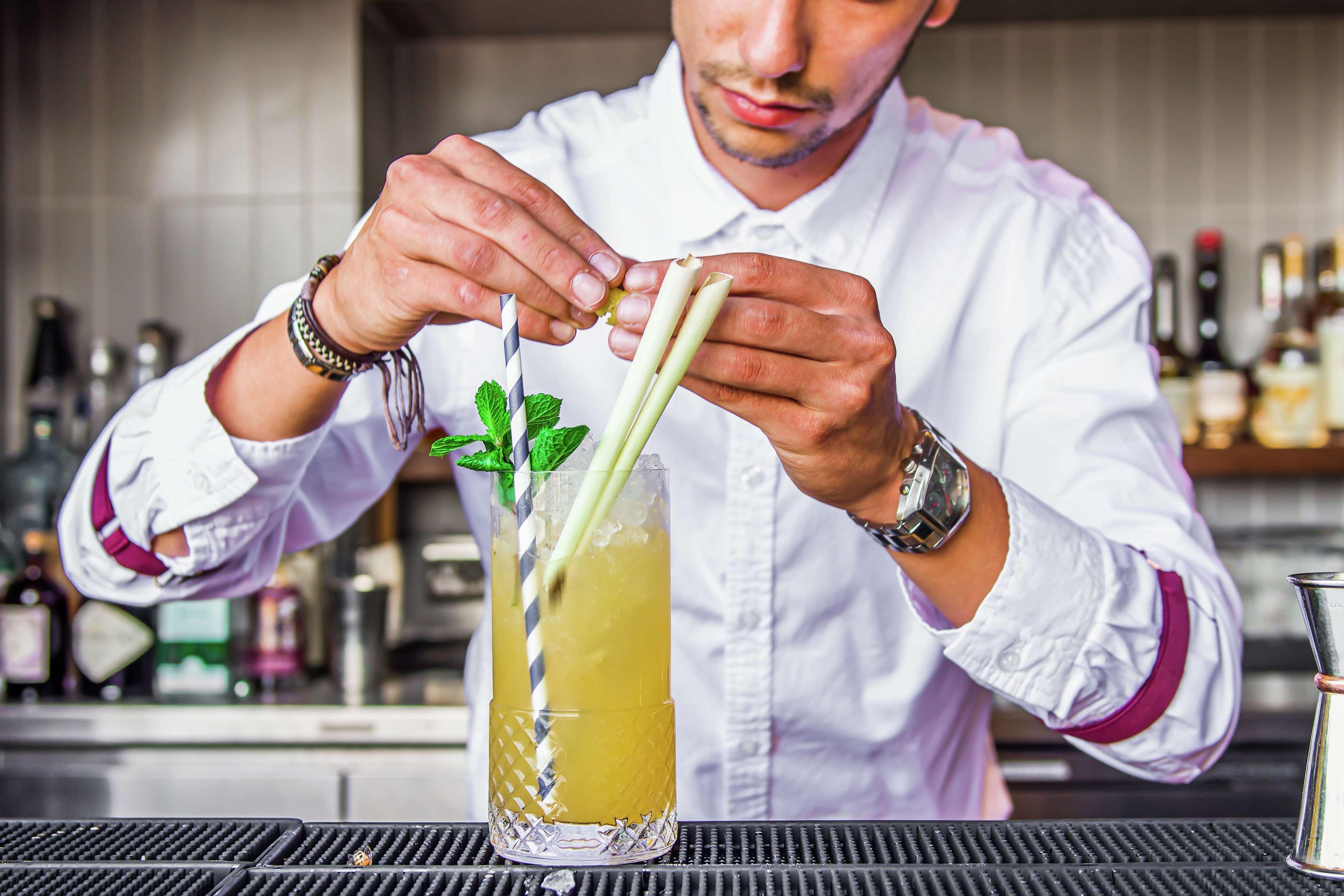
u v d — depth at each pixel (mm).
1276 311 2508
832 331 731
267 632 2195
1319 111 2611
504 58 2705
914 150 1236
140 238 2555
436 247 744
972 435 1207
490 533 753
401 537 2682
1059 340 1177
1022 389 1182
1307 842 684
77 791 2039
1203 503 2650
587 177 1216
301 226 2520
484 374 1175
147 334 2416
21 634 2129
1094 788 2025
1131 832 762
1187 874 684
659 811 709
